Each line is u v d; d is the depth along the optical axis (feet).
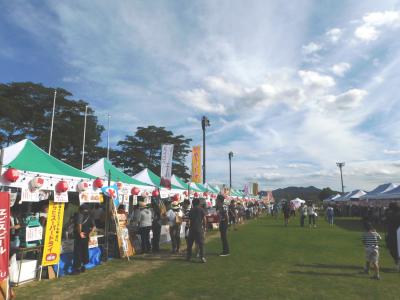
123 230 36.45
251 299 20.92
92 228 30.68
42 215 28.89
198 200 34.78
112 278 26.50
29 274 25.35
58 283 24.98
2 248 19.67
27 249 24.93
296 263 32.40
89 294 22.07
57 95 127.44
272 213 141.28
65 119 132.87
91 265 31.32
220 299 20.92
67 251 29.30
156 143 167.02
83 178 30.53
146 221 38.81
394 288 23.65
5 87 123.24
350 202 141.79
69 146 134.21
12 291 21.22
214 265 31.55
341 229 71.20
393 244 31.01
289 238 53.88
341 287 23.81
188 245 34.24
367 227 27.66
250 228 74.49
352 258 35.27
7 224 20.10
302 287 23.71
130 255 37.24
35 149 29.78
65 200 28.17
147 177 55.57
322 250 40.68
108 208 34.99
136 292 22.45
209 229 70.95
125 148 167.02
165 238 49.29
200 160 78.79
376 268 26.61
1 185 22.84
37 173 25.81
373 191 98.27
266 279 26.02
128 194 41.50
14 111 116.26
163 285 24.22
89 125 136.15
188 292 22.41
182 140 177.17
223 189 112.06
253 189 205.46
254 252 39.11
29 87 123.75
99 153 141.08
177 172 172.35
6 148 27.27
